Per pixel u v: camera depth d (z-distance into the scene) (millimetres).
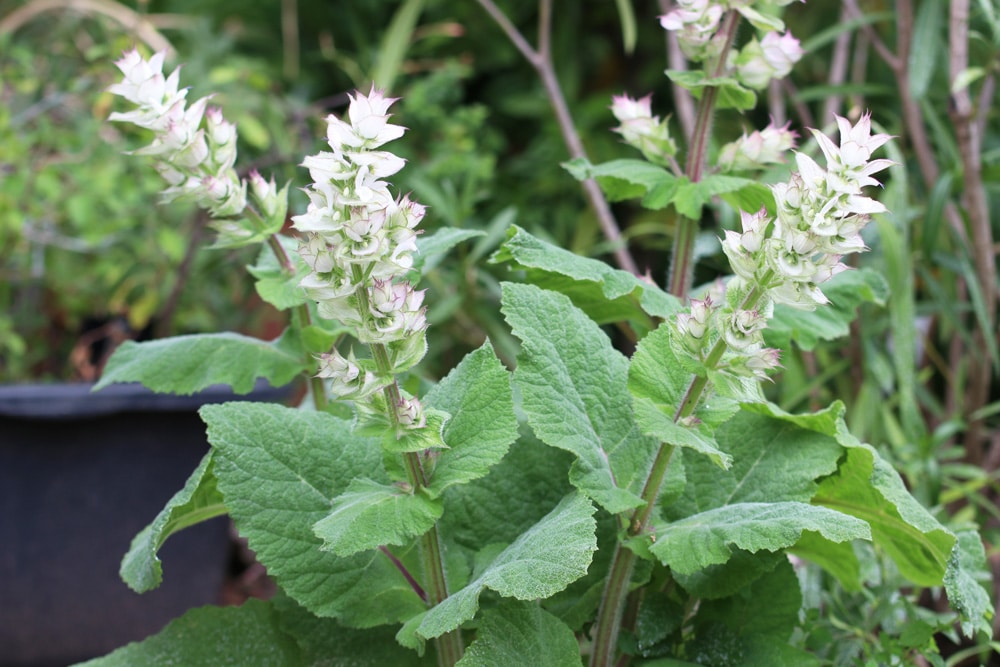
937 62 1672
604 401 1079
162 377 1193
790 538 989
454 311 1691
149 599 1552
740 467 1125
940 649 1367
